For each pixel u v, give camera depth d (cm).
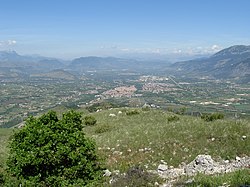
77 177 1543
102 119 4284
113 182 1792
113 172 2009
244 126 2619
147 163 2175
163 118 3866
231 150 2227
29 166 1487
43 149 1453
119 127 3575
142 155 2303
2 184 1745
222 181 1514
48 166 1506
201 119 3456
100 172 1694
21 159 1441
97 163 2041
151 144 2448
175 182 1698
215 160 2131
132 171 1891
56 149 1501
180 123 3000
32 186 1445
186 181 1653
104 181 1841
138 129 3031
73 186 1478
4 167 2089
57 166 1508
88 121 4006
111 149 2472
